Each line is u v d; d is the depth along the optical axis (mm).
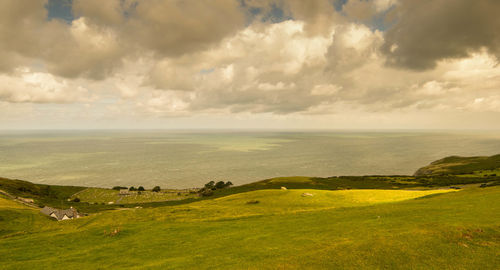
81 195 182500
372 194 73500
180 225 42906
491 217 28297
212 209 63312
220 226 40000
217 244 30406
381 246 22031
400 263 19234
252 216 48844
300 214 45062
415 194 69688
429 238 22797
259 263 22062
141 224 45438
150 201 162000
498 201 37781
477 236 22594
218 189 192250
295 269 19875
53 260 29406
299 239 28219
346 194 75250
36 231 51250
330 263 20156
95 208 132375
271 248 26172
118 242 35438
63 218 88250
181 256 27453
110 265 27000
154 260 27266
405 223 29469
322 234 29203
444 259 19297
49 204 129750
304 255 22266
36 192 167875
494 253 19578
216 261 24188
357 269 18922
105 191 195125
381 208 42812
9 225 72062
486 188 55844
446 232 23656
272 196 81625
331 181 181625
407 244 21953
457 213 32031
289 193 83500
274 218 43719
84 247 35000
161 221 49594
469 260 18875
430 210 35750
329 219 38062
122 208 133625
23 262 29391
